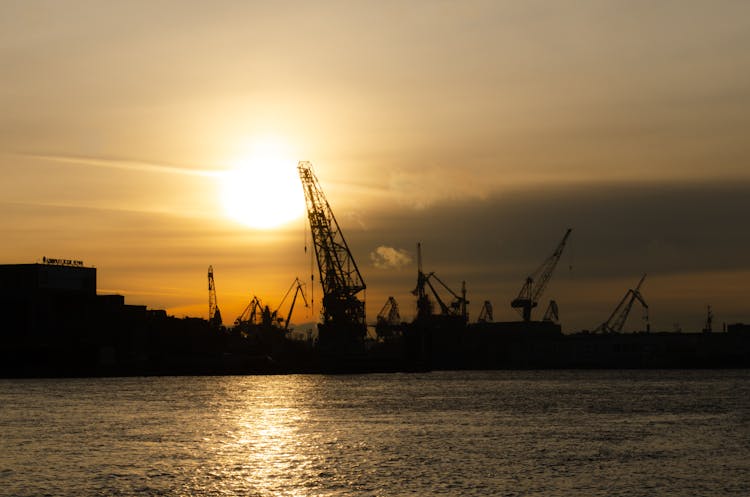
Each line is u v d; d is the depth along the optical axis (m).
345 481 114.88
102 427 177.12
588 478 115.62
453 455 135.50
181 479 116.62
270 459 132.50
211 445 148.75
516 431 168.25
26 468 124.88
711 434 162.12
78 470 123.25
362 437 159.25
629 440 153.12
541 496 105.06
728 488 108.94
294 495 106.81
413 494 106.62
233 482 114.50
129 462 129.88
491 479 115.31
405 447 145.00
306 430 171.62
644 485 110.88
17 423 185.00
